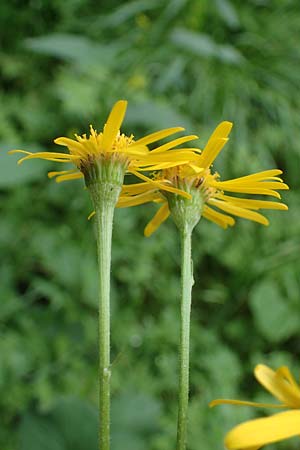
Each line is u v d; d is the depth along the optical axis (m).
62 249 0.67
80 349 0.64
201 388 0.67
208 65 0.91
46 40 0.67
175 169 0.23
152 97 0.83
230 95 0.90
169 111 0.67
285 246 0.79
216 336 0.73
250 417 0.66
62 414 0.39
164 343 0.69
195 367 0.69
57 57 0.85
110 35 0.93
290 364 0.74
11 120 0.77
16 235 0.69
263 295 0.76
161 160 0.21
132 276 0.70
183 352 0.21
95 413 0.40
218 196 0.23
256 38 0.97
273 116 0.92
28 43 0.66
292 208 0.86
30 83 0.84
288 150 0.91
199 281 0.83
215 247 0.79
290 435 0.18
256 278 0.77
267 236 0.82
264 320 0.74
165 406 0.65
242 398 0.72
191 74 0.93
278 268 0.79
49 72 0.86
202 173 0.23
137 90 0.79
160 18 0.90
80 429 0.39
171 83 0.91
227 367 0.69
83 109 0.73
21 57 0.85
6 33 0.88
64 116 0.77
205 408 0.64
